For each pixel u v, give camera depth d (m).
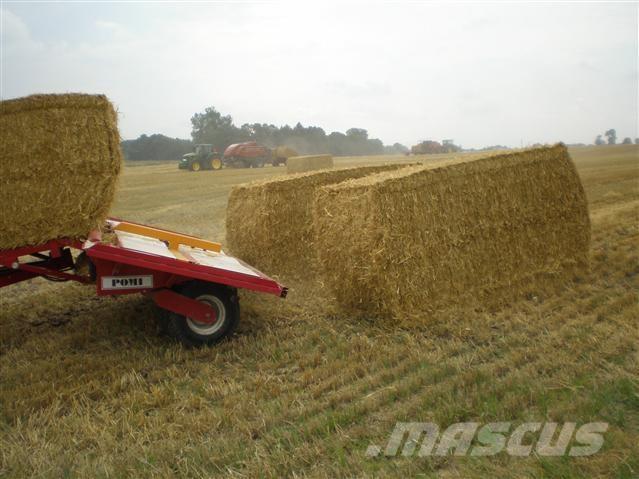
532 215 7.43
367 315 6.46
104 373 5.01
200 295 5.68
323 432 3.67
